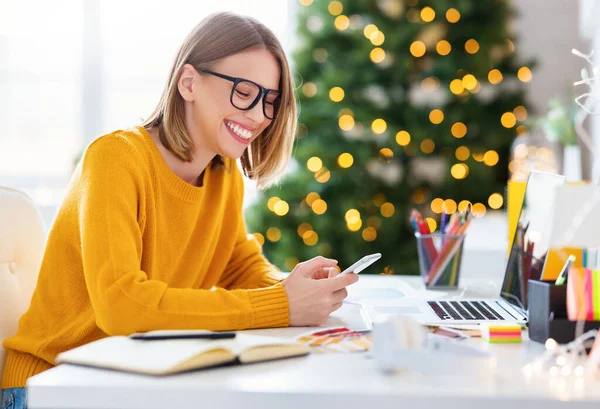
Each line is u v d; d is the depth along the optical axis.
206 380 0.76
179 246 1.35
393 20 3.19
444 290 1.58
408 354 0.79
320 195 3.16
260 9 3.65
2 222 1.28
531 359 0.88
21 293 1.30
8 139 3.88
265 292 1.11
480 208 3.19
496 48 3.25
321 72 3.24
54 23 3.84
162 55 3.81
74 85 3.87
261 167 1.46
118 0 3.79
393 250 3.15
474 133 3.22
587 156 2.75
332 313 1.24
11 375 1.21
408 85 3.23
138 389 0.73
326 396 0.72
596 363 0.81
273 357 0.86
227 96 1.27
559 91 3.40
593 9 2.79
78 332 1.20
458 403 0.71
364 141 3.15
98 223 1.13
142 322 1.03
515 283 1.30
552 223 1.12
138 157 1.24
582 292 0.95
